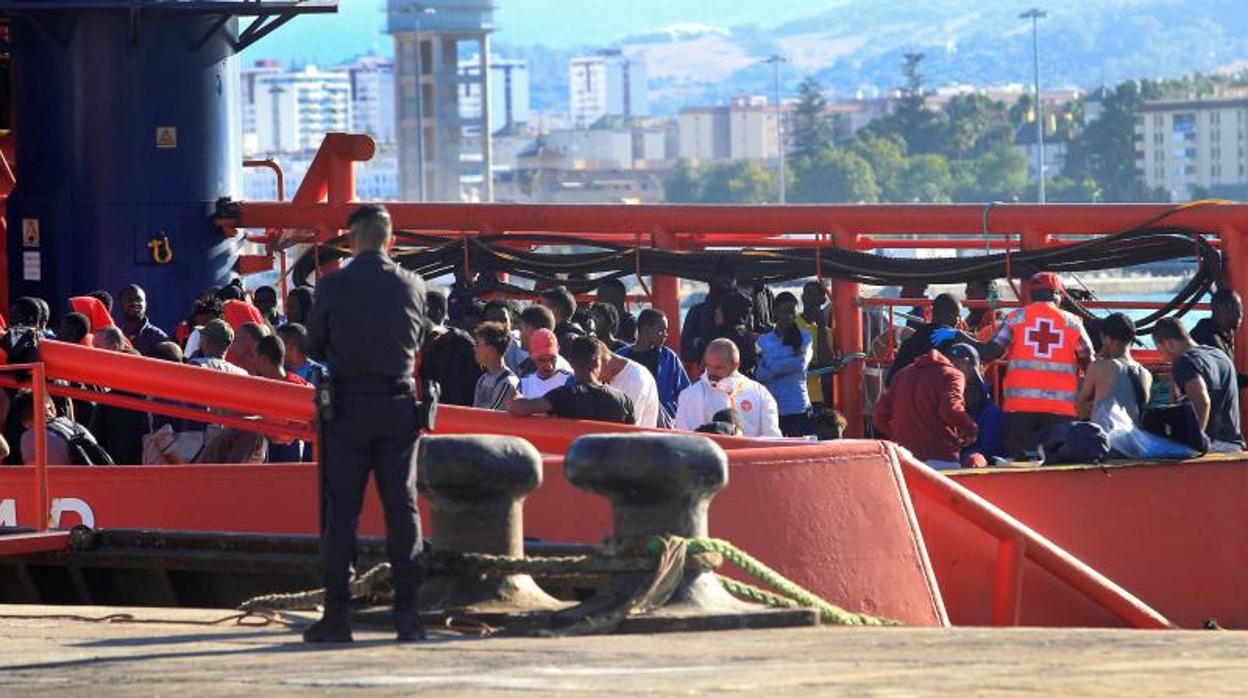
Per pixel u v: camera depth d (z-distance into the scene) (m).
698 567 15.91
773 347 33.47
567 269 39.84
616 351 32.25
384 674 12.85
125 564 21.27
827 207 37.66
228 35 45.62
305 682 12.54
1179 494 24.91
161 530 21.47
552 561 15.92
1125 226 34.78
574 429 21.45
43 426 22.00
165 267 44.84
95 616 17.89
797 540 19.92
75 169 44.78
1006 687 11.58
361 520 21.16
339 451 14.94
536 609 15.92
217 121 45.47
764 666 12.95
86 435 24.59
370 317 14.83
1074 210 35.47
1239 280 34.00
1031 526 24.16
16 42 45.38
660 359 30.08
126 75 44.56
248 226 45.31
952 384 25.91
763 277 37.75
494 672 12.83
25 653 14.76
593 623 15.26
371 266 15.01
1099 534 24.44
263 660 13.94
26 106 45.22
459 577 16.20
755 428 26.55
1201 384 26.55
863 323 38.34
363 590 16.30
